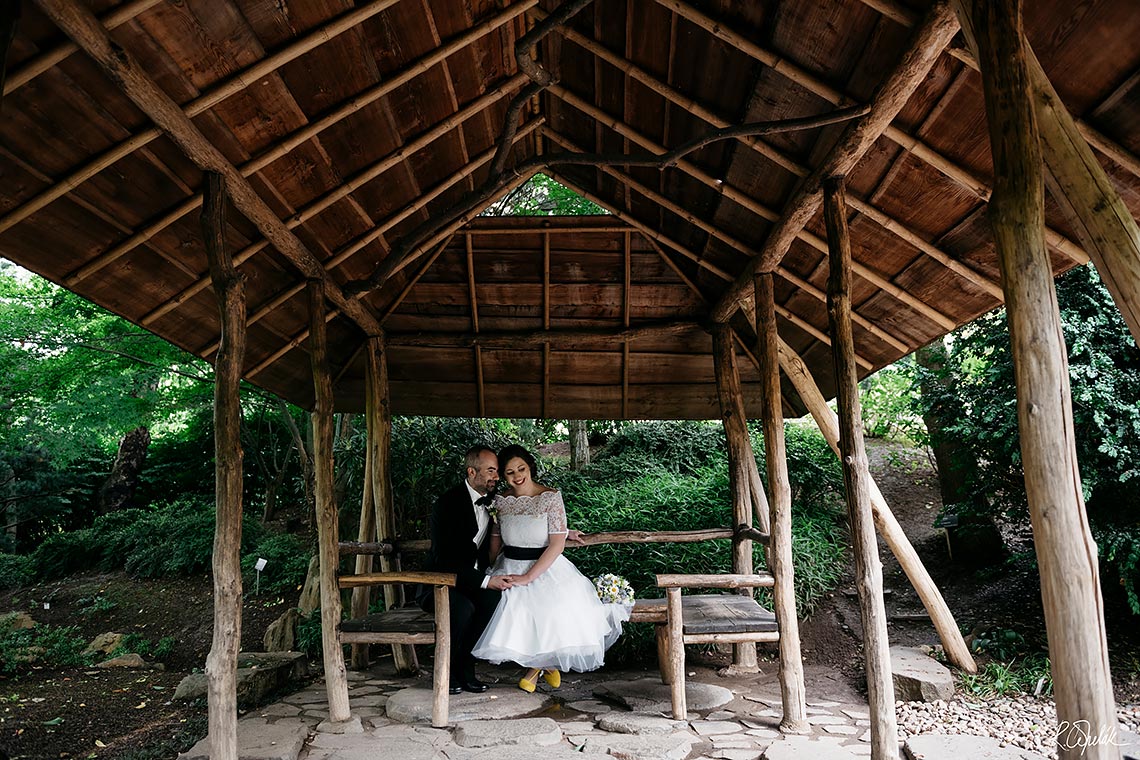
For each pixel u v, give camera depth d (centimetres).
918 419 865
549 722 407
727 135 352
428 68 375
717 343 606
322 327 467
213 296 437
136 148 318
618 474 882
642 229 560
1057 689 194
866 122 322
